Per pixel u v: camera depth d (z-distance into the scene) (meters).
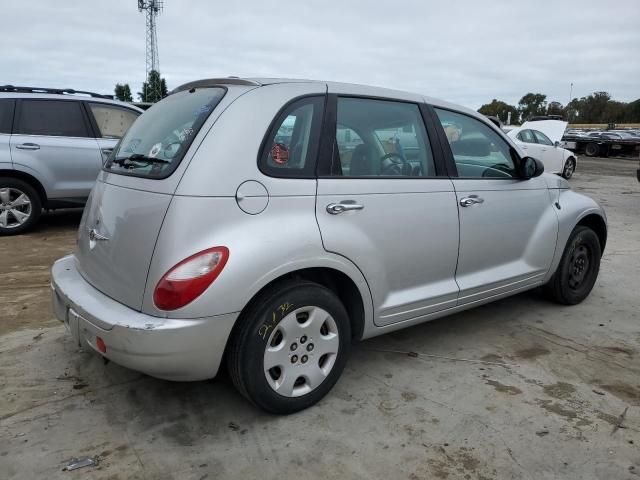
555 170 15.23
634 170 20.17
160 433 2.70
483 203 3.61
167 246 2.42
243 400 3.01
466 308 3.70
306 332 2.78
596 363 3.58
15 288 4.79
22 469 2.40
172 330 2.39
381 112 3.20
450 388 3.20
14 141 6.52
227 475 2.41
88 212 3.08
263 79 2.89
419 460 2.54
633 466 2.53
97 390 3.09
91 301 2.69
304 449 2.60
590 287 4.76
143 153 2.88
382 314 3.14
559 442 2.70
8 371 3.27
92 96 7.33
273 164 2.67
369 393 3.12
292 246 2.62
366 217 2.95
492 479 2.42
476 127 3.77
